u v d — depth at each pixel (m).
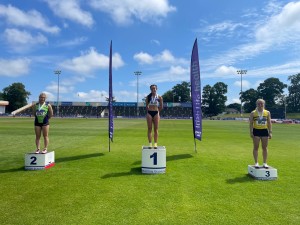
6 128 28.27
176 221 4.92
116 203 5.77
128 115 108.50
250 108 142.38
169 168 9.20
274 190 6.79
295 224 4.83
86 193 6.39
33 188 6.75
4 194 6.29
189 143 16.78
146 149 8.44
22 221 4.86
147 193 6.44
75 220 4.91
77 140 17.59
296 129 36.41
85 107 111.69
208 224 4.80
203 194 6.43
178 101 152.88
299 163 10.37
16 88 131.75
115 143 15.99
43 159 8.83
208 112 140.75
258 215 5.21
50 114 9.56
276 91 135.62
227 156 11.80
